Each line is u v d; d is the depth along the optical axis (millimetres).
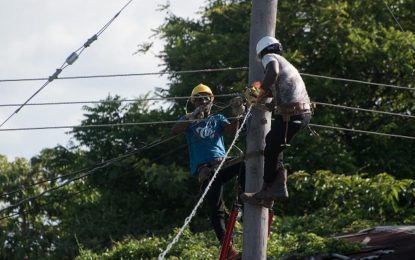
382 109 67250
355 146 66750
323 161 60438
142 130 66688
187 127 32531
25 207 74750
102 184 68000
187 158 65500
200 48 68062
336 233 41156
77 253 66000
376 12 68750
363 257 32125
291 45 67000
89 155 68312
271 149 27172
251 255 27812
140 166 63562
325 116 63344
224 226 31844
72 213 73188
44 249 73250
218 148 32281
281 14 66812
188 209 64000
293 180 51750
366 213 45844
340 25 65500
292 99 26906
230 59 66125
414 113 68312
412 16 70812
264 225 27984
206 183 31938
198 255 40188
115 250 44844
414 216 45750
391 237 33531
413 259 30641
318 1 67375
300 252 34812
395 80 68000
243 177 30812
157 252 42969
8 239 73250
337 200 48094
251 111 28078
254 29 28172
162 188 61781
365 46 65000
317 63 67188
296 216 51969
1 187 74562
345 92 66188
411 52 65750
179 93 66438
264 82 26609
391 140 66188
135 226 65688
